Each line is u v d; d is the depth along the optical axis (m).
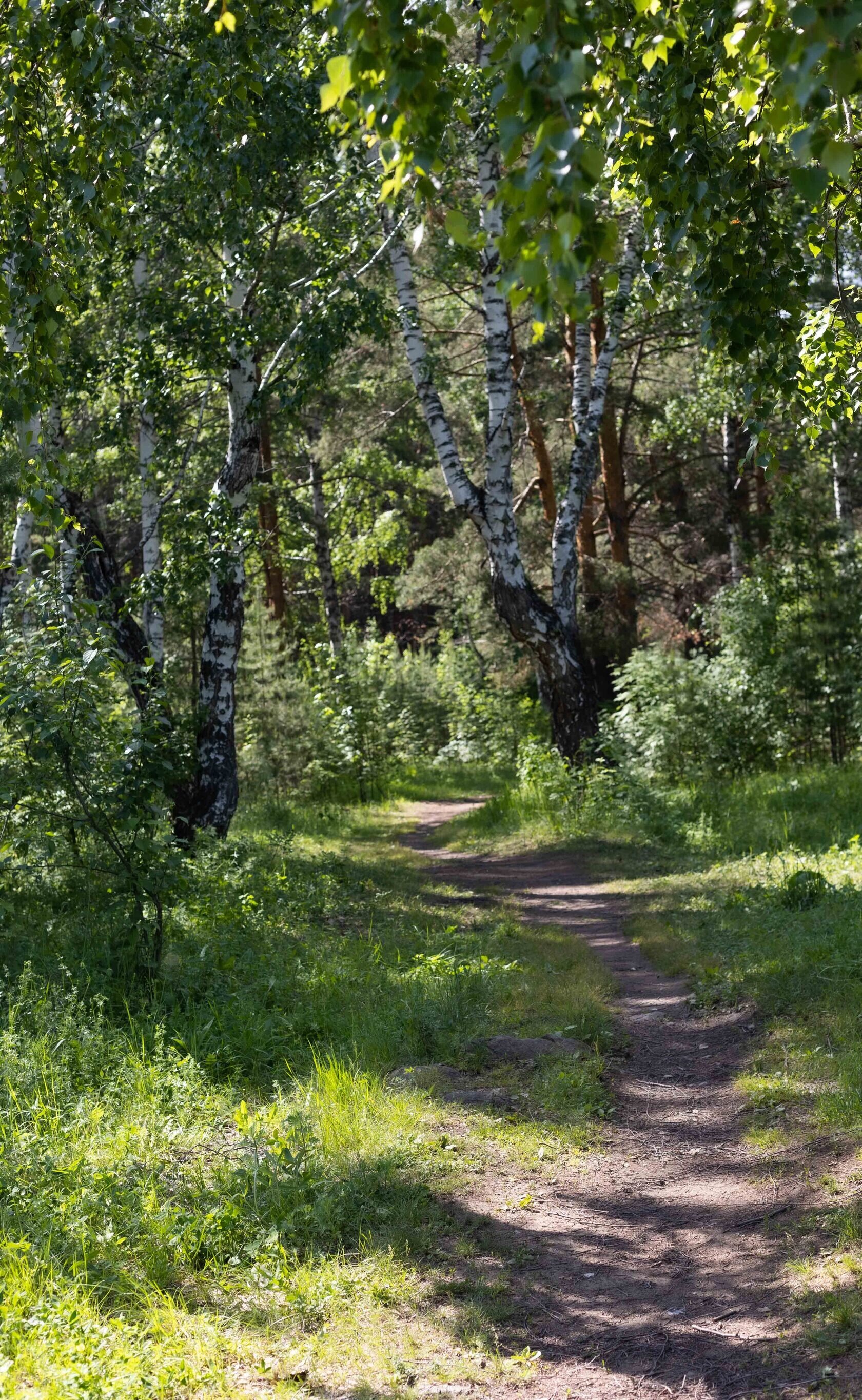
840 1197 4.55
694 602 29.95
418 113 2.84
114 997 7.25
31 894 8.88
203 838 12.02
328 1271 4.19
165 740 7.82
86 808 7.55
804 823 13.42
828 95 2.62
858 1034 6.32
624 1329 3.92
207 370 12.37
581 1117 5.83
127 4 5.53
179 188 11.13
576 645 17.59
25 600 7.88
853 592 17.56
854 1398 3.28
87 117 5.36
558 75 2.30
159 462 14.02
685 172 4.68
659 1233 4.66
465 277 20.84
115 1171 4.87
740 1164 5.18
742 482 26.41
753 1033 6.84
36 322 5.39
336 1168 4.99
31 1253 4.09
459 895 12.56
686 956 8.64
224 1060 6.42
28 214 5.35
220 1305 4.02
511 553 16.86
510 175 2.40
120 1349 3.53
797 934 8.44
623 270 17.25
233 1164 5.00
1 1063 5.90
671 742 18.56
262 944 8.85
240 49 6.36
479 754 33.50
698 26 4.48
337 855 14.93
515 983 8.05
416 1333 3.88
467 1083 6.27
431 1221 4.69
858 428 17.92
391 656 35.31
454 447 16.72
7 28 5.15
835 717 17.81
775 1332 3.77
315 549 29.84
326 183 12.80
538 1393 3.52
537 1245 4.55
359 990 7.80
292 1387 3.50
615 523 25.27
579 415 18.09
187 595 12.93
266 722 22.34
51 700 7.34
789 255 4.87
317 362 11.96
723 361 5.75
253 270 12.21
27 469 5.97
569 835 15.85
